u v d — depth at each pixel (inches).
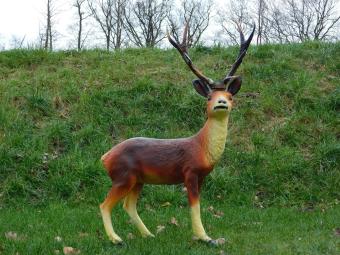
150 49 461.1
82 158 313.1
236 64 211.3
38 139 324.8
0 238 209.0
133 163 200.5
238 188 299.7
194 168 199.3
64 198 288.5
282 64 408.2
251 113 358.6
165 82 383.9
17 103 360.2
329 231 231.8
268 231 231.9
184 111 358.9
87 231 227.0
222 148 202.2
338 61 416.8
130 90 376.2
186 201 286.7
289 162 315.0
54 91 376.2
